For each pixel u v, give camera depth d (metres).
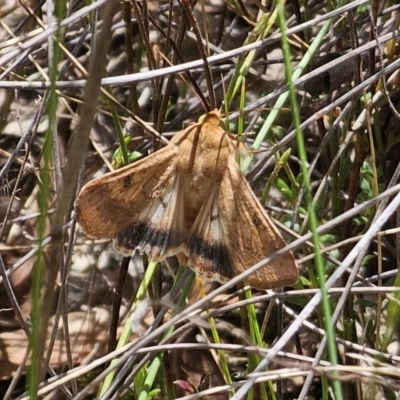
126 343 0.41
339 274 0.39
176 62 0.45
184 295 0.41
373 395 0.38
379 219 0.39
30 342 0.38
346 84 0.44
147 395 0.41
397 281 0.38
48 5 0.41
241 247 0.39
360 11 0.44
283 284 0.39
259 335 0.41
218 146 0.39
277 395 0.43
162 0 0.45
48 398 0.41
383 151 0.43
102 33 0.37
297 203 0.42
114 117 0.42
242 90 0.41
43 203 0.37
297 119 0.37
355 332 0.43
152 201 0.39
